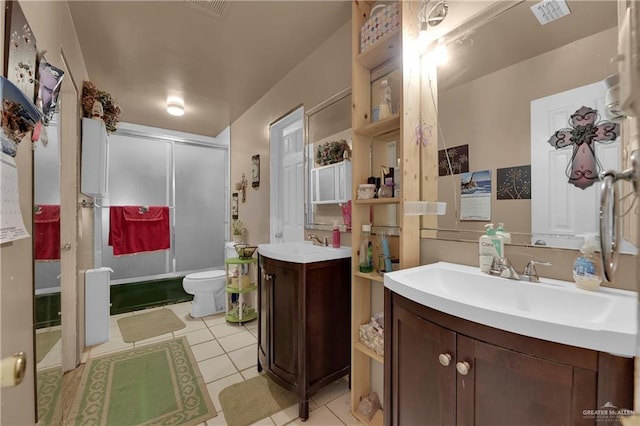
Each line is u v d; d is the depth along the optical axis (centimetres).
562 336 62
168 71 251
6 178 72
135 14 180
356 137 159
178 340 245
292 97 248
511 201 112
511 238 111
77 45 203
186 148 435
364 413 151
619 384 56
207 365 204
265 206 298
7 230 73
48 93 109
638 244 41
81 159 213
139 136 400
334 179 200
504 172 115
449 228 131
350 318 175
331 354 165
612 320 66
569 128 98
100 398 167
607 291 84
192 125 404
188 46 215
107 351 225
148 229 393
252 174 327
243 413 155
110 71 251
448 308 82
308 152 227
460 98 129
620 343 56
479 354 75
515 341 69
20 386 86
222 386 179
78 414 153
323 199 212
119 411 156
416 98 139
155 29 195
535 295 93
